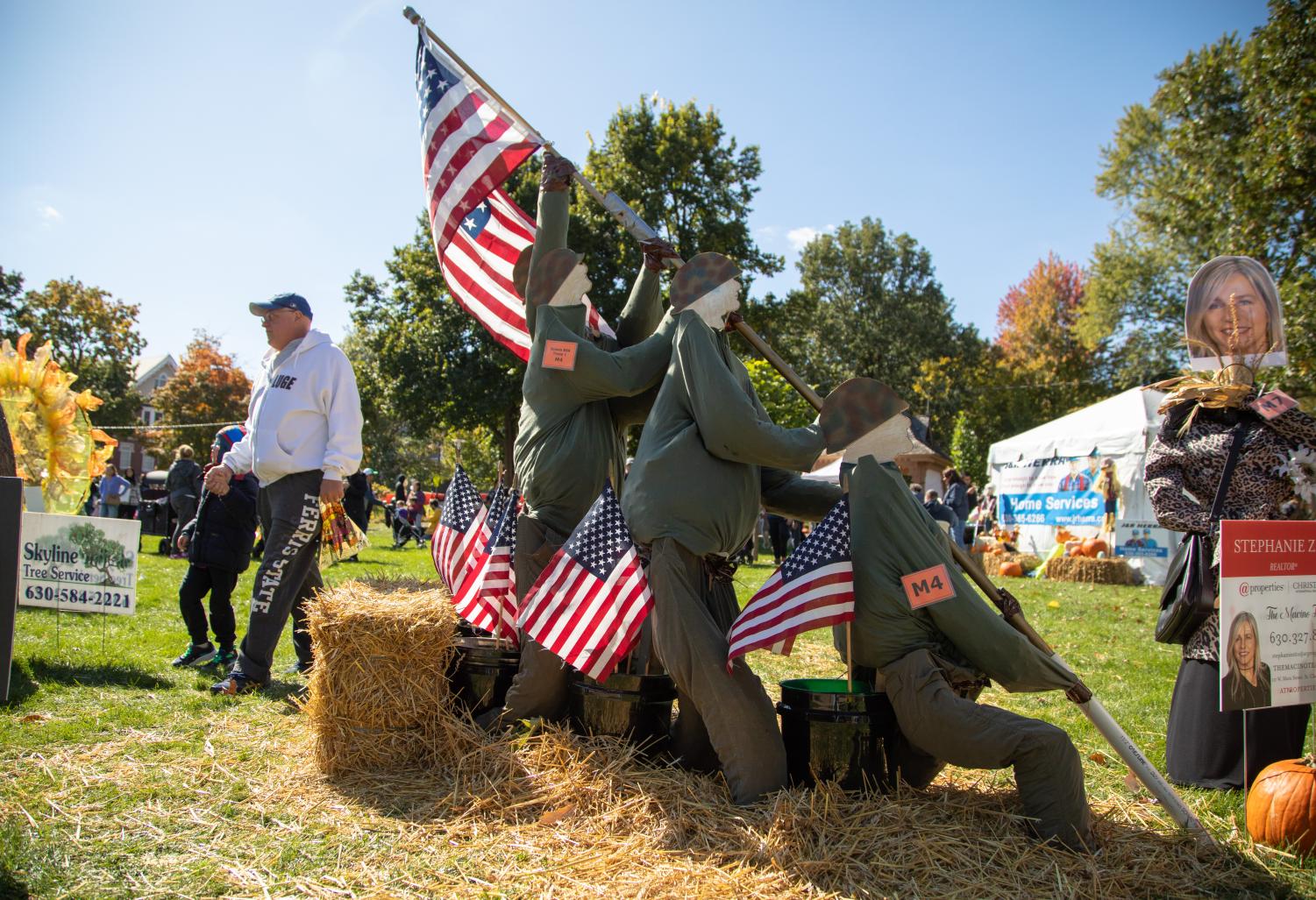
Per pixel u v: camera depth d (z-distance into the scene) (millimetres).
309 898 2510
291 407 5223
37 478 7078
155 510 21250
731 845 2875
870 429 3410
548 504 4043
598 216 27125
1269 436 3750
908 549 3264
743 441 3324
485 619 4027
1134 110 34062
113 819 3053
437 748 3570
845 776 3232
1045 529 20375
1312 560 3482
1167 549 17125
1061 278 61656
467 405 29391
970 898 2619
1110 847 3021
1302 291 14406
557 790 3232
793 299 32844
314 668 3645
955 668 3219
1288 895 2807
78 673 5309
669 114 29500
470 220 5266
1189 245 24141
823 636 8086
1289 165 15250
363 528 14523
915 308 63000
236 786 3393
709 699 3223
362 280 34938
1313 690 3461
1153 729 5023
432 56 4906
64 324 44969
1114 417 18734
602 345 4293
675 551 3357
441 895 2549
